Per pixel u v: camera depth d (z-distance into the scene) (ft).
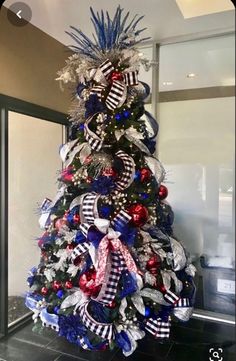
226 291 7.27
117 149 4.15
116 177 3.97
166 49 7.87
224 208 8.08
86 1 5.78
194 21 6.90
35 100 6.45
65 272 4.25
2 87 5.71
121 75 4.21
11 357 5.37
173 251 4.26
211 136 8.18
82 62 4.38
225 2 6.30
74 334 4.29
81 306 4.03
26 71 6.22
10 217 6.32
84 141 4.28
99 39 4.40
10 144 6.24
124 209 3.97
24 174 6.61
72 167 4.26
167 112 8.46
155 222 4.31
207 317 6.48
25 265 6.58
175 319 4.49
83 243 4.04
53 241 4.42
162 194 4.42
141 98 4.42
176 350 5.45
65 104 6.68
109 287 3.81
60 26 6.22
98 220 3.87
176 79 8.29
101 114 4.15
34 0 5.70
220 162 8.12
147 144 4.44
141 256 4.03
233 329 5.99
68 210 4.28
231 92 7.98
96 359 5.30
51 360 5.24
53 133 7.06
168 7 6.18
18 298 6.45
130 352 4.06
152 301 4.05
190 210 8.30
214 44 7.57
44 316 4.43
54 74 6.53
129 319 3.96
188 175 8.36
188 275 4.58
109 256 3.87
